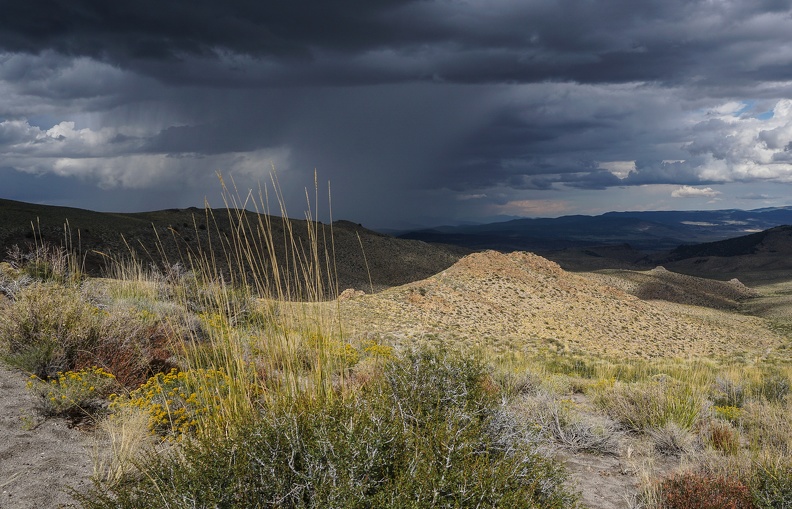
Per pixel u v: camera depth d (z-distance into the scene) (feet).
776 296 530.27
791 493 15.94
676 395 29.17
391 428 11.68
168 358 23.76
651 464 21.21
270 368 14.25
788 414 27.89
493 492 10.57
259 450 10.73
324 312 14.62
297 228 325.62
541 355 110.42
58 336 22.25
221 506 10.00
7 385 20.57
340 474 10.27
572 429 23.90
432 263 599.16
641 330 222.89
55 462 15.10
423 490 10.12
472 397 16.16
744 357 160.76
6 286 36.35
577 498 13.53
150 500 10.50
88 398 19.29
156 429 17.57
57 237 343.46
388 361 17.57
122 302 35.70
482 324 196.85
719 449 23.09
